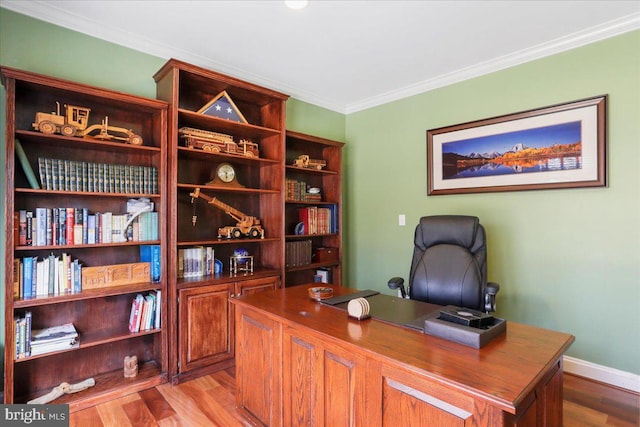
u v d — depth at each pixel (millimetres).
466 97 2996
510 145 2711
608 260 2279
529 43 2490
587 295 2363
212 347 2447
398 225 3523
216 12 2102
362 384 1218
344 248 4023
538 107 2576
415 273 2271
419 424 1050
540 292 2568
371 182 3777
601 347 2307
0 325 1951
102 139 2145
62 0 1987
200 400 2068
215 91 2824
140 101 2211
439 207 3186
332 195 3729
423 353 1152
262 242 3182
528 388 920
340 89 3457
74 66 2199
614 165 2254
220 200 2938
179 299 2311
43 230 1942
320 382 1380
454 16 2141
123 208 2363
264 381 1669
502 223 2770
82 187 2070
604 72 2285
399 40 2447
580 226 2395
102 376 2240
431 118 3248
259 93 2891
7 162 1760
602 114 2287
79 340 2061
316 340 1396
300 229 3389
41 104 2061
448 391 980
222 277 2594
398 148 3520
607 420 1869
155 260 2318
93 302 2252
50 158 2111
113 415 1902
